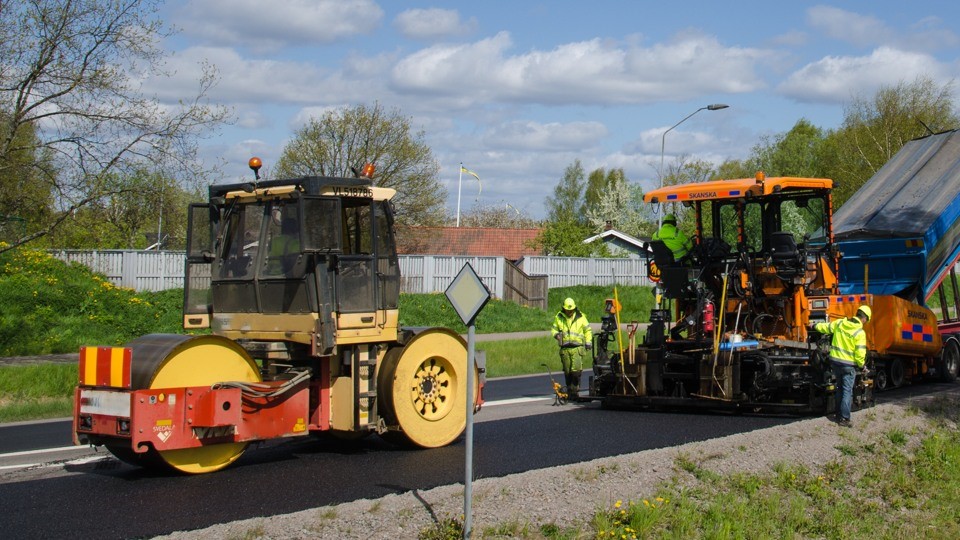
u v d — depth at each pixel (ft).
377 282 35.55
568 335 51.96
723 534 28.14
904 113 187.83
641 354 47.19
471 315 25.77
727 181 46.57
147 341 31.71
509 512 28.22
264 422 32.86
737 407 45.55
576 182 369.09
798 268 44.96
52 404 51.75
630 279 148.77
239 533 24.85
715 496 32.19
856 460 39.29
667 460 35.17
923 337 56.24
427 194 157.17
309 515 26.45
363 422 35.50
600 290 139.13
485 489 30.01
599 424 43.55
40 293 82.43
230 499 28.86
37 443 40.01
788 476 35.37
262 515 26.94
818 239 48.11
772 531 30.14
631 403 47.80
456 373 38.29
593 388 49.65
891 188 59.57
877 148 186.91
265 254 34.78
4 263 86.53
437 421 37.55
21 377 56.34
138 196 68.64
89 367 31.50
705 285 46.39
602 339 49.78
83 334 79.41
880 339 52.06
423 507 27.91
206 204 36.58
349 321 34.47
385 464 34.40
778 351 45.16
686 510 29.91
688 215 49.26
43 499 28.78
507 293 126.62
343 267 34.42
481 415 46.78
